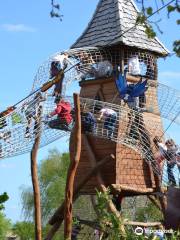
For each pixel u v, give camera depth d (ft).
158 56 65.57
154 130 60.90
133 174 60.34
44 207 146.51
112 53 62.54
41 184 150.82
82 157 62.13
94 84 62.95
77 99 52.39
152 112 62.08
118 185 58.18
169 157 58.59
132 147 57.98
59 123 53.42
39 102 52.39
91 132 57.26
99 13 66.49
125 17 64.54
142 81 60.95
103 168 60.08
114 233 28.73
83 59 59.00
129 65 62.39
